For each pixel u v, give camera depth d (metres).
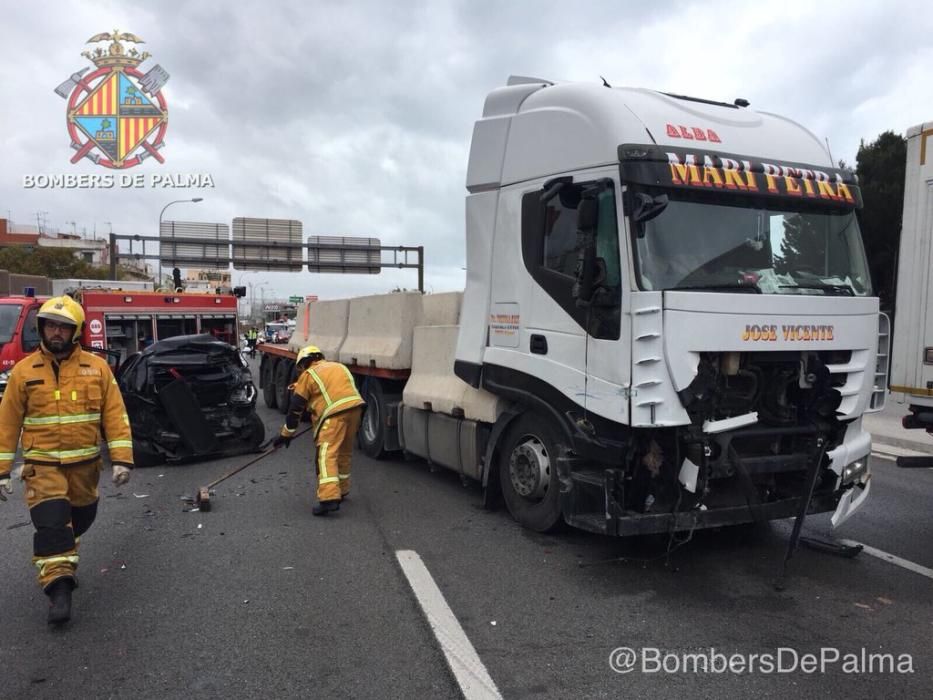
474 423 6.68
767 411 4.99
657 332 4.38
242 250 35.03
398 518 6.36
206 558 5.29
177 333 17.17
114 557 5.33
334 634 3.96
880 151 21.98
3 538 5.92
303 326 12.85
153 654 3.73
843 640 3.90
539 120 5.54
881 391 5.38
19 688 3.37
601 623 4.12
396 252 36.69
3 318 12.78
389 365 8.29
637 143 4.73
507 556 5.29
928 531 6.02
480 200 6.22
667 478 4.70
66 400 4.21
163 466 8.95
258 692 3.34
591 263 4.70
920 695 3.32
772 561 5.23
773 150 5.26
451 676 3.49
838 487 5.18
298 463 9.07
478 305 6.27
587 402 4.89
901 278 5.75
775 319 4.66
